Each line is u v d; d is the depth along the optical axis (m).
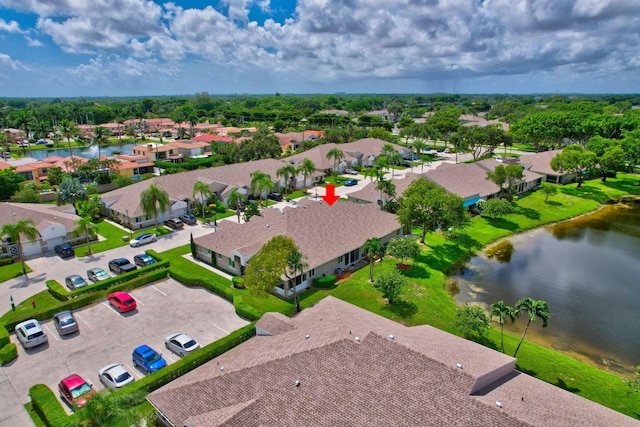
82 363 33.06
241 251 46.47
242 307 39.91
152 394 26.06
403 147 131.25
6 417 27.31
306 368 24.83
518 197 85.94
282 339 29.45
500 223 70.94
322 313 32.69
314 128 194.25
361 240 52.97
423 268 51.56
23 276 49.31
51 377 31.39
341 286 46.38
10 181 86.06
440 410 20.92
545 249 61.22
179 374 30.61
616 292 47.84
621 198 88.88
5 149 152.00
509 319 41.97
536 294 47.34
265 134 141.00
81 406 25.33
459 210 56.62
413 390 22.20
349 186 95.19
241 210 75.88
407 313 40.66
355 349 25.38
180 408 24.27
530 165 100.31
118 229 66.44
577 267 54.81
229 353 30.58
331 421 21.59
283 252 38.03
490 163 92.81
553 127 130.75
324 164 103.62
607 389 30.59
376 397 22.31
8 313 40.53
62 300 42.75
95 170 100.81
